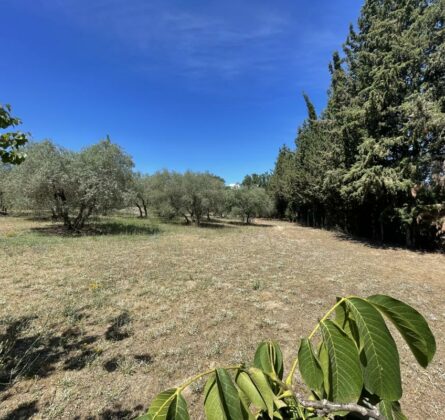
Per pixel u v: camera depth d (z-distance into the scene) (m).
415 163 9.10
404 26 9.91
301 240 12.18
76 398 2.17
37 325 3.29
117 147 12.39
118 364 2.61
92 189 10.62
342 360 0.50
